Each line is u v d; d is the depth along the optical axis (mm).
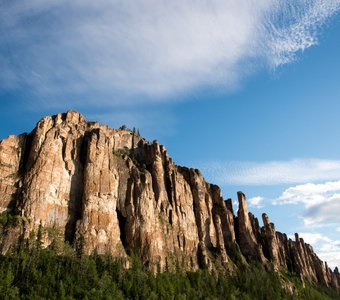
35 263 148875
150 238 193125
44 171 187000
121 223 198125
